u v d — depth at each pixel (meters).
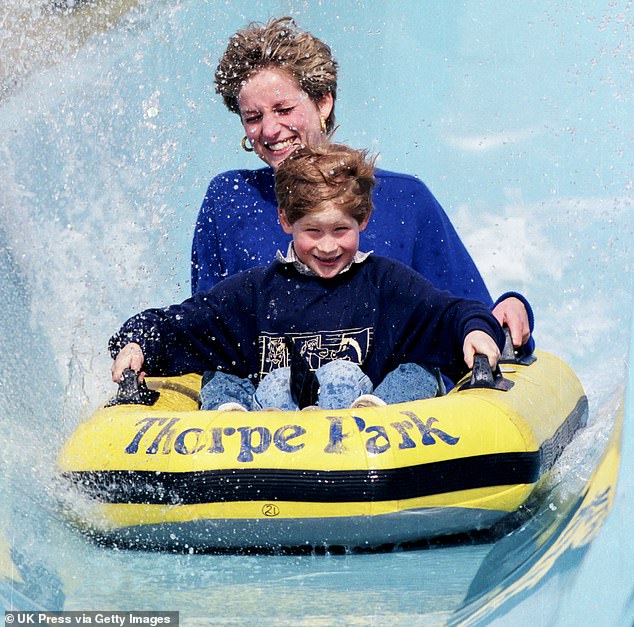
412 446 10.05
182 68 22.05
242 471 9.97
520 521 10.79
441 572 9.58
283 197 11.91
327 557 10.14
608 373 15.12
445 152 22.06
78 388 13.31
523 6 24.70
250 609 8.87
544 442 10.85
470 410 10.60
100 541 10.54
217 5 23.59
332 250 11.83
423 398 11.85
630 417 11.51
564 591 8.99
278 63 14.05
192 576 9.65
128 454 10.37
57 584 9.41
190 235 18.44
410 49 24.27
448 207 20.66
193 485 10.01
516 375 12.20
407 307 12.07
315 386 11.40
